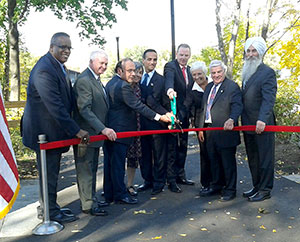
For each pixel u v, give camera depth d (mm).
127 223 3693
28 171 6602
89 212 3955
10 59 14680
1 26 15680
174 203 4336
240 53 13102
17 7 13938
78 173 3867
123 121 4246
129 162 4746
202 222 3678
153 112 4340
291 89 8297
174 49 10406
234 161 4391
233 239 3246
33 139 3562
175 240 3248
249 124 4297
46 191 3457
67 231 3502
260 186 4340
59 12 16156
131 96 4191
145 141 4875
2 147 2229
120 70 4309
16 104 8703
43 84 3340
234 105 4258
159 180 4785
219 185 4637
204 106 4539
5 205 2182
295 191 4660
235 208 4078
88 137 3529
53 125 3512
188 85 4945
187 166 6473
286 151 7160
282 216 3787
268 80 4109
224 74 4406
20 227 3633
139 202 4410
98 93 3891
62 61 3516
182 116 4922
